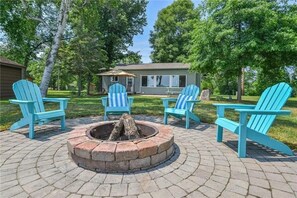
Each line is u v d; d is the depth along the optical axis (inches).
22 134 145.1
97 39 593.3
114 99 209.3
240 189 75.0
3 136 140.2
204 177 83.8
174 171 89.0
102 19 802.2
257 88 709.3
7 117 203.3
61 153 108.3
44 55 676.1
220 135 131.7
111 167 87.4
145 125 132.0
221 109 133.6
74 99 424.5
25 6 318.3
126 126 117.5
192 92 189.0
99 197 69.6
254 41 335.3
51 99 165.8
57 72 673.0
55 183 78.4
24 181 79.9
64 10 307.1
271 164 97.6
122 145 92.4
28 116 136.6
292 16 356.5
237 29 369.7
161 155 96.7
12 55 557.0
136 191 73.2
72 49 541.6
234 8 354.9
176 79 709.3
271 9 361.4
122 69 770.2
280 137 144.2
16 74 491.2
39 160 99.5
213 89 782.5
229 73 430.6
